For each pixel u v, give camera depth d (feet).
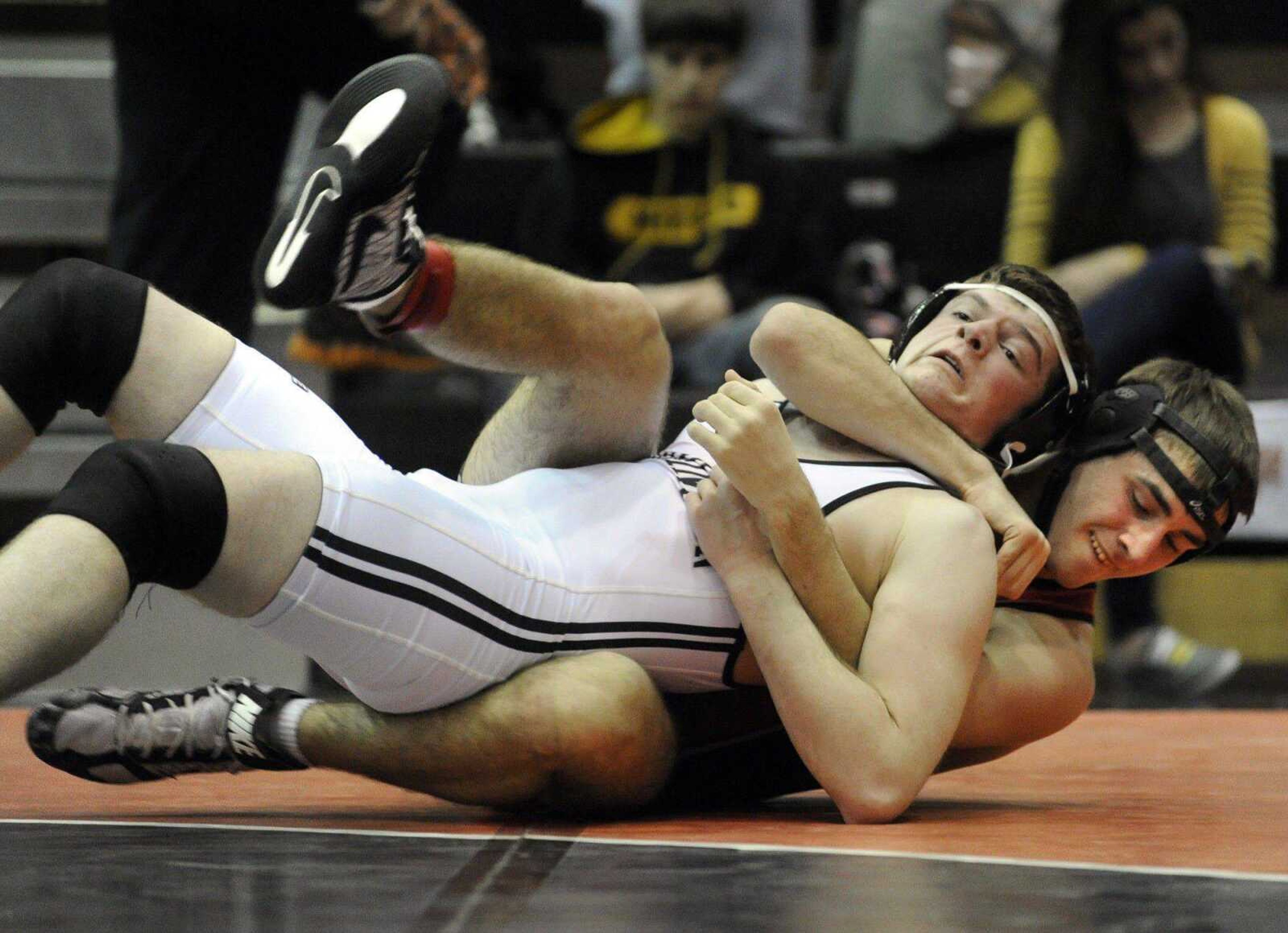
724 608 27.02
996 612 29.27
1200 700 52.39
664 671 27.25
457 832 24.21
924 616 25.62
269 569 23.43
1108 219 57.36
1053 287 28.32
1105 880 20.20
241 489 23.20
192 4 44.52
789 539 25.43
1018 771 33.78
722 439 25.45
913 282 63.26
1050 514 28.73
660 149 56.95
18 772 31.65
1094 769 34.04
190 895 18.67
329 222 23.82
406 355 55.36
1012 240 59.47
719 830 24.68
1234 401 28.48
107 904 18.19
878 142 64.95
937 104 64.13
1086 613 29.84
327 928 17.04
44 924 17.19
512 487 27.30
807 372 27.58
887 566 26.50
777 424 25.58
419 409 65.36
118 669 50.67
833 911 18.19
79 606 22.12
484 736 25.02
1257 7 83.41
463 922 17.40
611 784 25.50
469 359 26.71
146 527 22.79
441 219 64.34
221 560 23.21
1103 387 54.34
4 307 24.44
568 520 26.81
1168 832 24.48
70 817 25.67
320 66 45.73
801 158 64.95
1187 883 20.02
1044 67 64.64
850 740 25.02
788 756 28.73
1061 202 57.62
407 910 17.98
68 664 22.36
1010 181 63.67
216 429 24.85
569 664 25.59
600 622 26.32
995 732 28.30
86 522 22.41
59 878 19.69
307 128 57.26
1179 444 27.81
